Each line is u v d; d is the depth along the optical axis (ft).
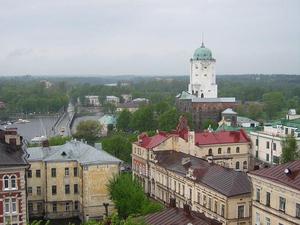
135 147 450.71
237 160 483.92
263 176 247.09
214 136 479.82
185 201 338.34
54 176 359.05
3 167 272.72
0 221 274.77
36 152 366.22
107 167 351.46
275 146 490.08
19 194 278.87
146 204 289.33
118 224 151.64
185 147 441.27
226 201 277.44
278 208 238.48
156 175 399.03
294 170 237.25
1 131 302.04
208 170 323.37
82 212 352.28
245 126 599.57
